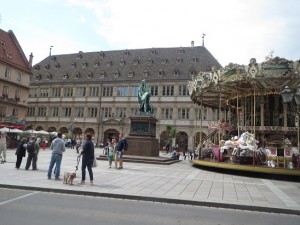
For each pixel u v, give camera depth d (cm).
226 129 3262
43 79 8375
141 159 2734
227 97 3416
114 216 857
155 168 2292
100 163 2484
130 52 8175
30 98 8250
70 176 1304
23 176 1497
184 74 7019
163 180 1611
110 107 7462
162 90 7069
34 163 1789
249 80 2459
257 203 1106
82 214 859
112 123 7275
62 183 1323
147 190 1260
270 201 1164
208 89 2947
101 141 7325
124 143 2105
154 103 7031
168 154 5112
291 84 2531
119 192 1171
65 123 7794
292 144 2769
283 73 2325
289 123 2798
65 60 8731
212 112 6500
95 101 7575
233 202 1096
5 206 912
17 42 6694
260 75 2378
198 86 2945
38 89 8231
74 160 2723
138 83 7288
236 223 860
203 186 1469
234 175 2127
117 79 7531
